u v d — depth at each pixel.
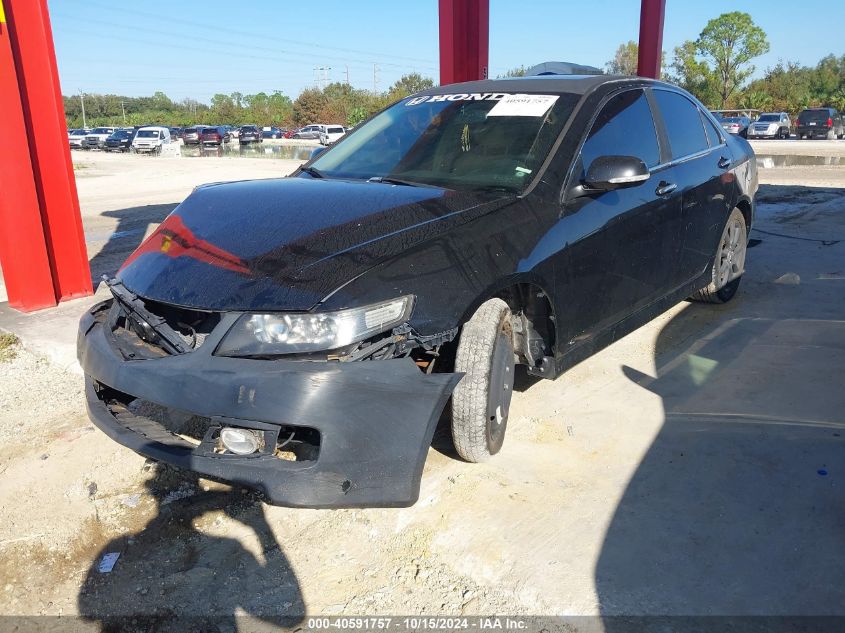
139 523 2.81
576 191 3.28
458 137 3.61
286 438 2.42
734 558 2.46
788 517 2.66
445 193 3.09
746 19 67.25
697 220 4.30
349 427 2.31
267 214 2.94
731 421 3.41
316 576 2.48
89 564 2.59
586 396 3.76
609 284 3.50
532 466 3.06
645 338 4.59
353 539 2.66
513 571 2.43
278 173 21.00
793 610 2.22
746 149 5.24
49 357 4.62
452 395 2.84
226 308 2.42
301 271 2.48
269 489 2.29
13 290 5.64
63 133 5.67
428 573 2.45
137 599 2.41
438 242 2.67
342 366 2.32
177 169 23.75
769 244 7.07
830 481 2.88
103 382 2.65
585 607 2.26
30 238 5.48
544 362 3.25
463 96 3.95
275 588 2.43
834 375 3.86
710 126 4.79
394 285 2.47
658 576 2.38
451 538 2.61
